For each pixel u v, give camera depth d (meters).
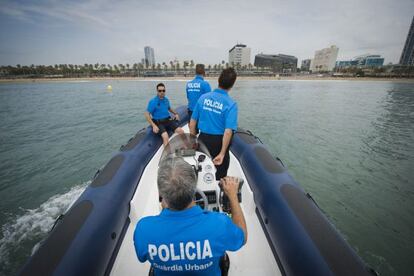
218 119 2.18
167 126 4.31
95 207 1.92
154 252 0.80
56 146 7.22
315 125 9.59
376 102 17.61
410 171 5.31
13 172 5.46
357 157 6.14
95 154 6.56
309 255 1.50
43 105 16.02
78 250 1.52
